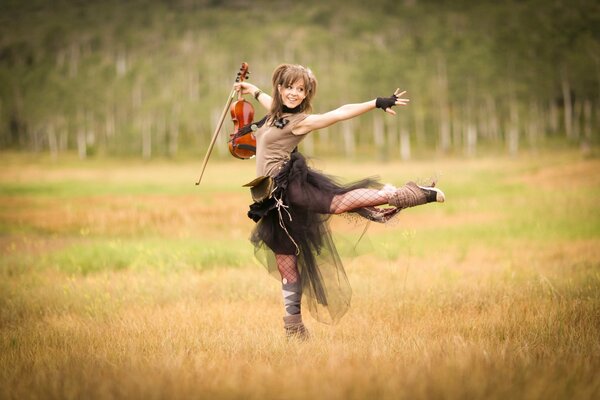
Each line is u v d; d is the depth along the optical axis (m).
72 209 32.03
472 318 8.62
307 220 7.29
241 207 31.47
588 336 7.07
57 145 164.25
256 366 5.87
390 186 7.11
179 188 49.12
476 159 109.50
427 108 141.38
